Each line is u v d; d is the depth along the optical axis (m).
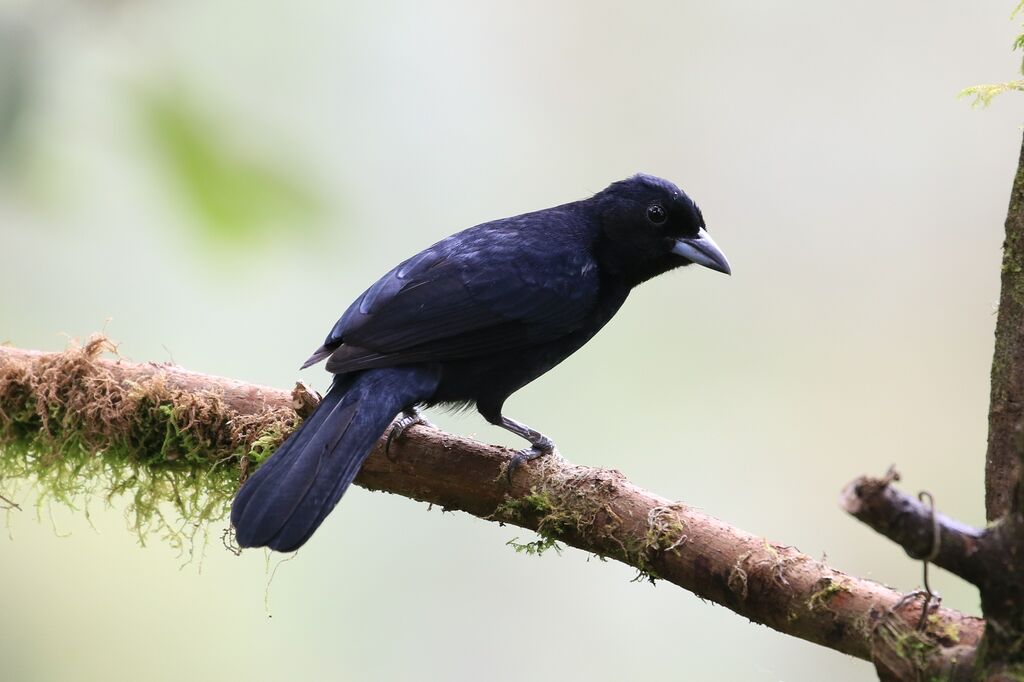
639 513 7.00
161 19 7.32
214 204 7.06
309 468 7.37
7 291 10.79
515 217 9.98
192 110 7.17
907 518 4.97
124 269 11.34
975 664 5.41
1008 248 6.08
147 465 8.30
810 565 6.32
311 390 7.86
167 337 11.91
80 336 10.92
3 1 7.14
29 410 8.34
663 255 10.06
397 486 7.97
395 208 13.73
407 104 13.96
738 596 6.54
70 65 7.18
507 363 9.08
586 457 13.30
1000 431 6.05
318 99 12.00
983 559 5.03
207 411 8.05
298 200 7.22
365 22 13.41
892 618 5.88
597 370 13.77
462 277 8.91
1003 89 6.61
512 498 7.50
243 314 12.40
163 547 12.14
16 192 7.30
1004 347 6.06
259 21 10.19
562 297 9.27
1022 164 6.08
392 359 8.38
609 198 10.06
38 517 8.48
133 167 7.16
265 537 7.06
